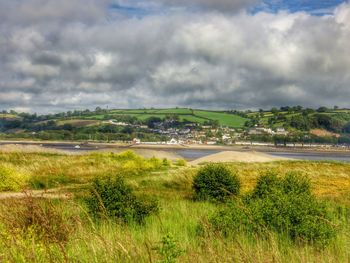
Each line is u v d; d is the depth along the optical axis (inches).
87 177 1226.6
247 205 446.3
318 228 384.8
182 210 612.4
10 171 971.9
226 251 248.4
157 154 3720.5
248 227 387.5
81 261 222.1
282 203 427.5
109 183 528.7
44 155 1763.0
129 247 236.4
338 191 1051.9
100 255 227.3
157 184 1099.9
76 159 1659.7
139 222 513.0
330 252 329.1
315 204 464.8
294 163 1934.1
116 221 467.2
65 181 1128.2
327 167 1804.9
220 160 2632.9
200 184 843.4
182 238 377.4
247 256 244.1
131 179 1155.9
